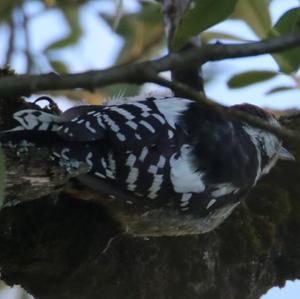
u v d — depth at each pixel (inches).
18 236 361.4
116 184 334.6
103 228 374.9
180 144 352.8
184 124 357.4
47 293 377.7
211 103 232.4
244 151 386.0
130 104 348.8
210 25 288.4
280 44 229.0
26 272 371.6
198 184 362.9
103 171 324.5
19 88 215.9
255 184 408.8
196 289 399.5
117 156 328.2
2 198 216.1
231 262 407.8
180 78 426.6
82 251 373.7
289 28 314.3
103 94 497.0
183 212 371.6
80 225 370.6
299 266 420.2
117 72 221.1
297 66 337.1
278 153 421.1
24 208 359.9
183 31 289.0
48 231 365.1
